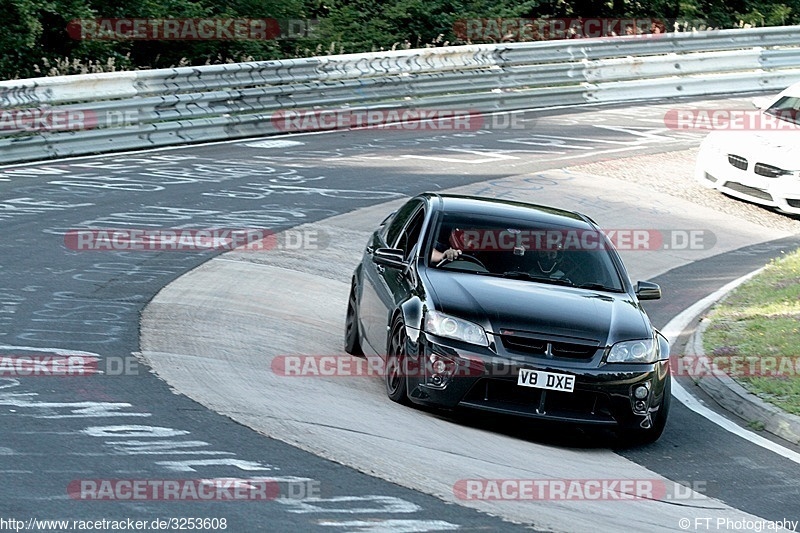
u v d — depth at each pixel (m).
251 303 37.28
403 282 28.66
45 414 23.23
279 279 41.31
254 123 71.00
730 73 97.25
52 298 34.88
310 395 26.84
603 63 88.12
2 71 76.62
